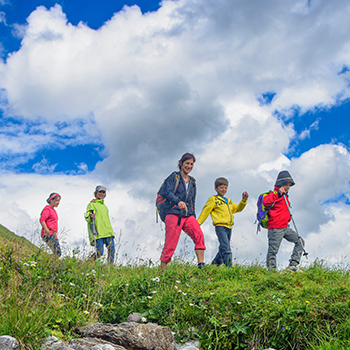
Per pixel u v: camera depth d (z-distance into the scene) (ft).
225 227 23.76
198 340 13.30
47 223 24.64
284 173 23.47
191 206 20.40
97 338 11.73
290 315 12.82
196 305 14.62
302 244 22.88
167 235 19.26
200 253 20.31
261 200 23.08
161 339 12.04
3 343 9.57
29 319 10.96
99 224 25.48
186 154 20.52
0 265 15.07
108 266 20.22
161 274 17.84
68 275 16.24
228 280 17.61
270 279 16.84
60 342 10.97
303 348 12.17
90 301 15.20
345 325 12.03
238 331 12.91
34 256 17.03
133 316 14.08
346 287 14.75
